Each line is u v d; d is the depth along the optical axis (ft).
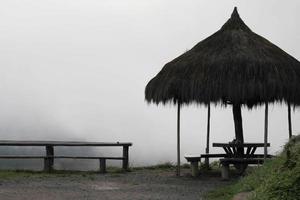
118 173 55.01
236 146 52.90
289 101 49.78
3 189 42.09
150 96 52.11
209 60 49.06
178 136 52.90
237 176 51.06
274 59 48.67
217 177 51.03
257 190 33.12
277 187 31.14
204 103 49.19
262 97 47.19
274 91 46.98
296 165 32.83
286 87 47.39
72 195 39.42
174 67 50.78
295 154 34.45
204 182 47.47
